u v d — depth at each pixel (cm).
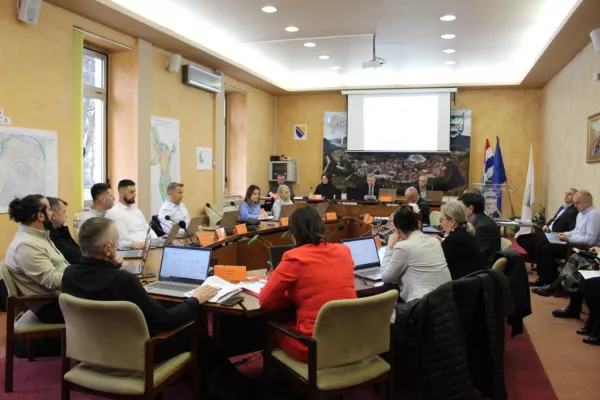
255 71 816
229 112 871
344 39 648
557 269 526
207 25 593
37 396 263
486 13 532
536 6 506
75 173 479
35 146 429
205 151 727
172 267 276
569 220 568
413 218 283
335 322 202
